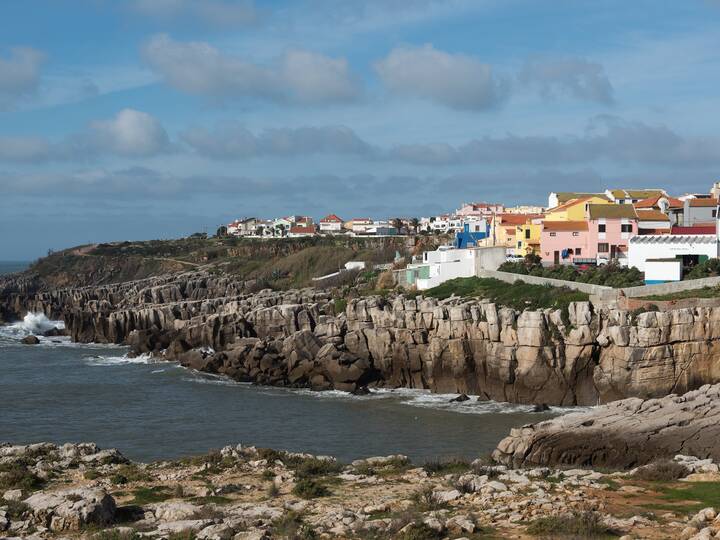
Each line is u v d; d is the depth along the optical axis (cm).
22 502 3259
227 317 11338
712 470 3788
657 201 12888
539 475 3762
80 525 3042
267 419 7294
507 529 2811
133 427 6975
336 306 11206
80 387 9250
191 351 10825
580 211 12656
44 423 7188
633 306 7931
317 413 7569
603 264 10556
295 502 3391
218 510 3191
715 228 11031
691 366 7344
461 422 7050
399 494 3519
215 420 7269
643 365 7406
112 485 3766
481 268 11294
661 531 2702
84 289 19962
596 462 4856
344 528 2872
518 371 8038
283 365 9438
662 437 4872
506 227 14088
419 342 8931
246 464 4244
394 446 6109
